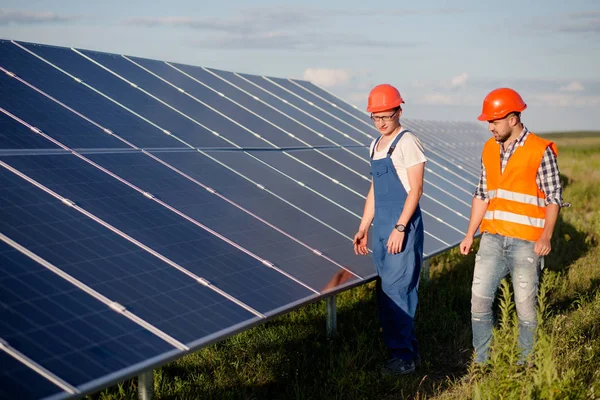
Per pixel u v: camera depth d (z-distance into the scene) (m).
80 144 5.86
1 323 3.39
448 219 9.20
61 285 3.89
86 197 4.96
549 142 5.46
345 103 13.64
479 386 4.59
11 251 3.95
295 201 7.09
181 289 4.45
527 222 5.46
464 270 9.81
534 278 5.52
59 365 3.32
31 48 7.41
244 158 7.61
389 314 5.91
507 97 5.43
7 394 3.02
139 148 6.39
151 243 4.80
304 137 9.81
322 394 5.32
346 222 7.21
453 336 6.99
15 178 4.74
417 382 5.81
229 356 6.21
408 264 5.79
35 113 6.02
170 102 8.24
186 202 5.73
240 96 10.16
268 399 5.39
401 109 5.77
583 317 7.04
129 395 5.15
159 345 3.81
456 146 20.27
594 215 14.53
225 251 5.27
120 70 8.30
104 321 3.78
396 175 5.74
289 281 5.31
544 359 4.18
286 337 6.75
